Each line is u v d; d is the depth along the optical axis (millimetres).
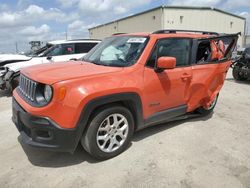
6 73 7723
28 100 3449
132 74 3730
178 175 3285
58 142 3205
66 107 3150
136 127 3994
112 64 3988
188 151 3900
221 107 6211
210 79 4945
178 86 4371
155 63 4027
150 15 31422
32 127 3244
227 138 4379
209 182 3152
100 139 3529
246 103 6652
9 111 6074
